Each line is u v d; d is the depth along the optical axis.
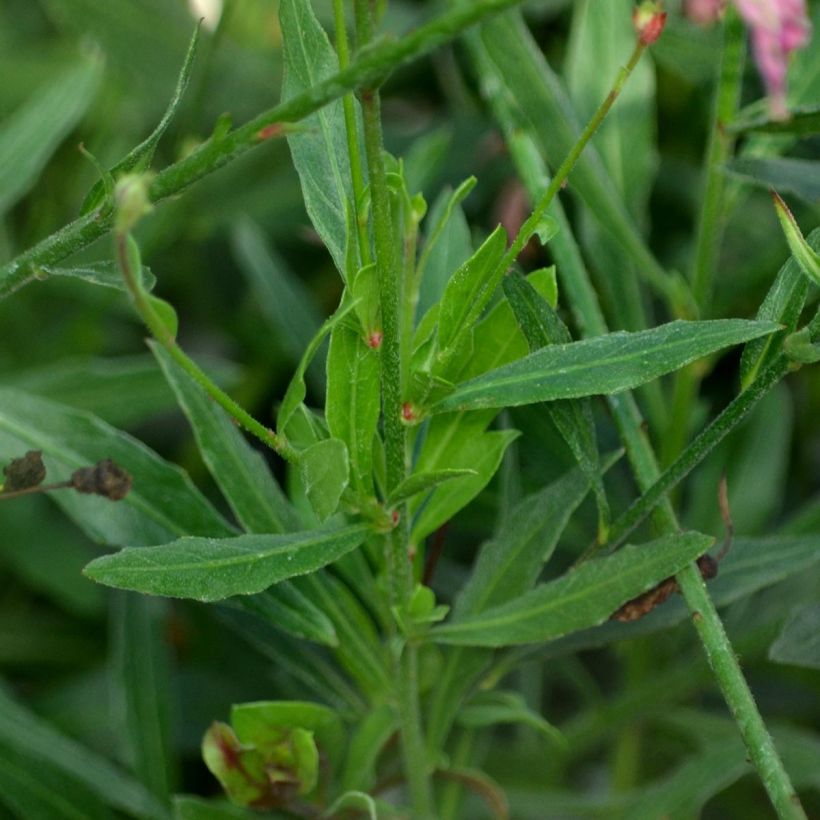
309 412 0.42
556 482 0.46
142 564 0.40
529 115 0.49
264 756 0.45
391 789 0.51
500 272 0.40
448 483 0.44
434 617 0.43
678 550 0.42
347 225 0.40
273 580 0.41
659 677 0.54
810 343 0.40
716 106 0.48
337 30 0.39
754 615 0.55
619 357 0.40
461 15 0.36
